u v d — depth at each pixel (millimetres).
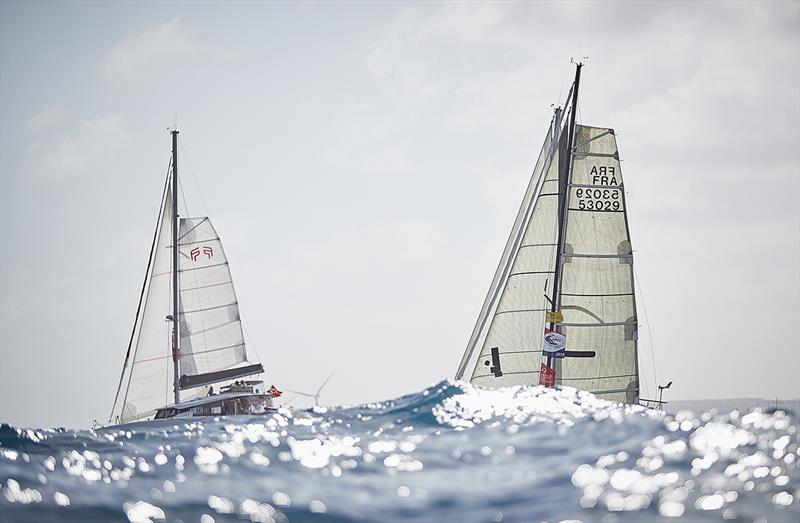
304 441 77750
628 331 147375
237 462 66688
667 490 49688
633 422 72688
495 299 154875
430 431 81312
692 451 58875
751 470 52906
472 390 106000
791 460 54812
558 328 144750
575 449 63781
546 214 148375
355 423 90375
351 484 57625
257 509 51125
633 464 56719
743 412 72188
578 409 90938
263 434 84750
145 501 52906
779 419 67438
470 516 47781
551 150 148625
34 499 52719
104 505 51875
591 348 146250
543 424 78062
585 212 146125
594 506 47688
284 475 61188
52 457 69500
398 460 65875
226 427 93500
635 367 147625
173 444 77125
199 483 58469
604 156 147125
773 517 44031
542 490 52219
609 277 146875
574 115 146125
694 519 44219
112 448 75312
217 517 49656
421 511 49625
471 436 75375
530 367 148000
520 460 62062
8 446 77188
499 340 150125
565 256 145375
